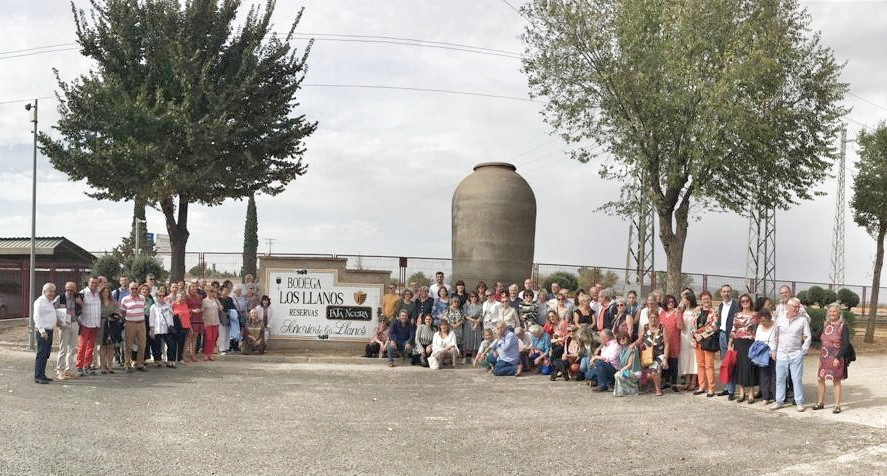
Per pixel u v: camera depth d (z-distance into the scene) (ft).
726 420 32.76
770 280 118.52
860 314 133.18
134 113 65.82
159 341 47.50
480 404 36.19
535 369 48.32
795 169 69.21
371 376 45.91
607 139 69.36
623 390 39.52
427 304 52.90
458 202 66.03
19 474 21.56
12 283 79.05
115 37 70.49
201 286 54.29
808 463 25.08
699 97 60.95
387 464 24.06
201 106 69.92
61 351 41.42
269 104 74.95
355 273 58.70
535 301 52.11
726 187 69.62
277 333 58.44
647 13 64.34
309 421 30.78
